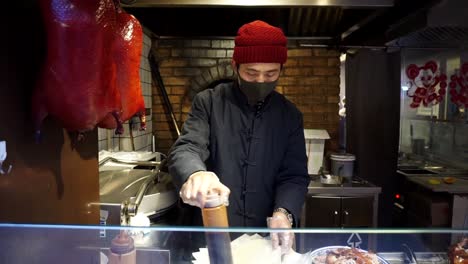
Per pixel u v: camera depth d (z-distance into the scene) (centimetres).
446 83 275
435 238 74
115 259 65
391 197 274
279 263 66
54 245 65
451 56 271
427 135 285
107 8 61
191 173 86
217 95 116
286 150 116
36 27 68
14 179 61
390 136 273
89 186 94
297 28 290
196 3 188
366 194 232
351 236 74
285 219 93
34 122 63
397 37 236
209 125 114
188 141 107
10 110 59
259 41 99
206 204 65
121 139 256
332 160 254
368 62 273
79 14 56
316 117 317
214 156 113
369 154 278
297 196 104
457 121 273
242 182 112
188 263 67
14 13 61
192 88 316
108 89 63
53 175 74
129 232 67
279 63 102
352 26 258
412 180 253
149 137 309
